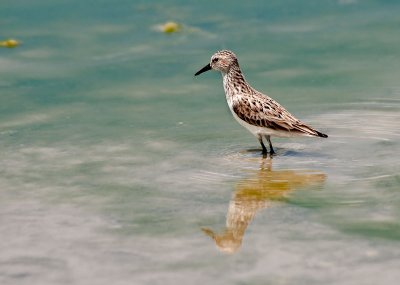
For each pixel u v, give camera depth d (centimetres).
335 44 2305
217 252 1174
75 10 2667
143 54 2286
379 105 1861
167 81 2091
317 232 1230
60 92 2025
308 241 1200
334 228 1244
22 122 1823
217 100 1953
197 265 1134
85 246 1202
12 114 1878
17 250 1190
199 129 1764
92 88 2048
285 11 2622
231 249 1183
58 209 1347
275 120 1591
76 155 1619
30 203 1376
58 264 1143
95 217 1312
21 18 2589
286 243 1196
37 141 1706
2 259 1160
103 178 1491
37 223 1291
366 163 1535
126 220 1299
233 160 1580
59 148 1662
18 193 1423
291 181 1458
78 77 2128
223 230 1252
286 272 1102
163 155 1611
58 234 1247
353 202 1347
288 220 1283
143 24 2527
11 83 2089
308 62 2177
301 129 1580
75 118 1845
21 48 2341
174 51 2298
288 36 2388
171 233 1246
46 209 1348
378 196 1368
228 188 1430
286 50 2275
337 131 1728
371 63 2150
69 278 1099
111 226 1277
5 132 1762
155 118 1836
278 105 1630
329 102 1894
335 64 2153
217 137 1714
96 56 2280
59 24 2536
